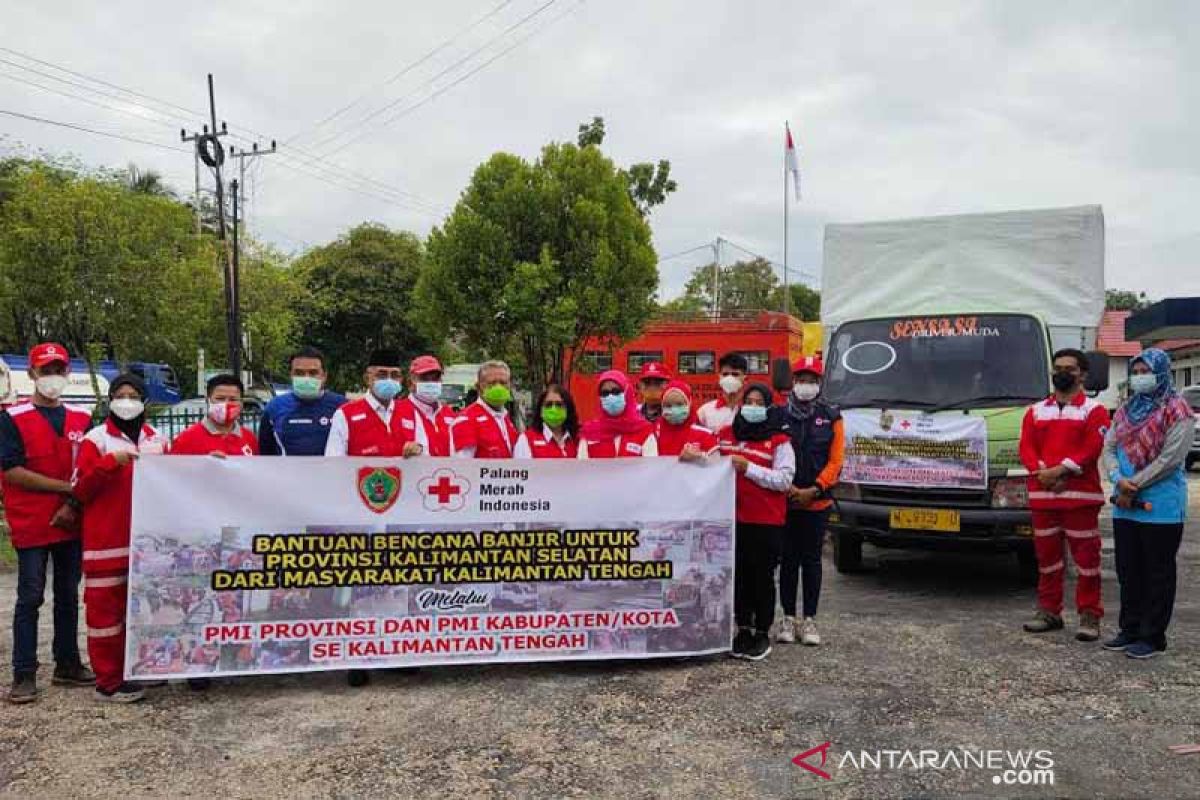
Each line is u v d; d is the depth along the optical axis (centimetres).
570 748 405
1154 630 533
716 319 2486
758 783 369
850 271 855
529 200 1991
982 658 537
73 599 494
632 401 559
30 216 1605
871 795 357
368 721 440
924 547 688
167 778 376
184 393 3212
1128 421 542
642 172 2541
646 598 523
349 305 3512
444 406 612
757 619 545
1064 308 779
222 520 477
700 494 530
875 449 702
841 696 471
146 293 1677
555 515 513
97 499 466
